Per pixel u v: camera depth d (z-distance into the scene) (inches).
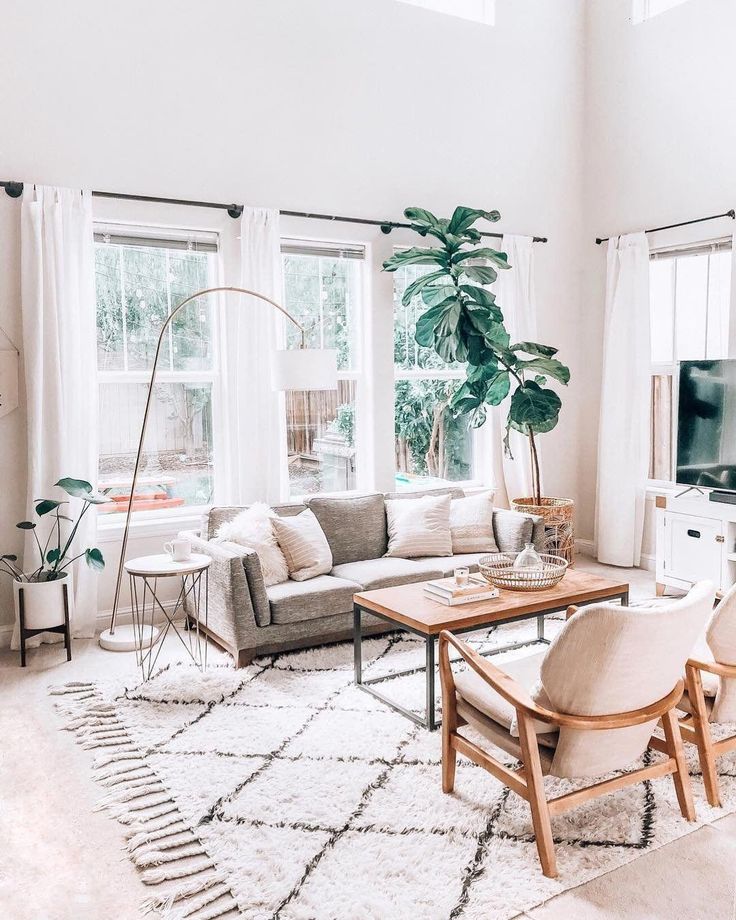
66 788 105.6
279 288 192.2
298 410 202.8
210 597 159.6
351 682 141.2
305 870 86.2
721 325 209.3
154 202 177.3
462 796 101.4
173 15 177.5
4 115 160.7
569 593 136.2
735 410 187.3
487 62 225.0
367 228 207.0
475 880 84.4
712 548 185.8
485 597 133.3
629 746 90.2
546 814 85.7
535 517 188.5
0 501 163.6
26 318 161.0
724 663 99.0
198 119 181.9
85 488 155.3
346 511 185.2
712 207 207.0
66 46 165.9
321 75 197.8
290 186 195.0
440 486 229.1
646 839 91.8
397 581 166.2
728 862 87.5
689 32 210.2
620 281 227.0
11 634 164.9
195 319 188.1
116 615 177.2
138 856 89.4
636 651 81.4
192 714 127.7
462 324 200.4
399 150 211.3
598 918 78.5
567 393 246.8
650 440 230.4
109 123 171.5
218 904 81.7
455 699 102.2
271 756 112.7
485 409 224.7
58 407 163.2
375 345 211.0
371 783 104.7
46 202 162.1
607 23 234.8
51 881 86.0
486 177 226.8
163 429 185.8
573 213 244.7
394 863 87.3
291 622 153.6
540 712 84.7
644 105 224.2
